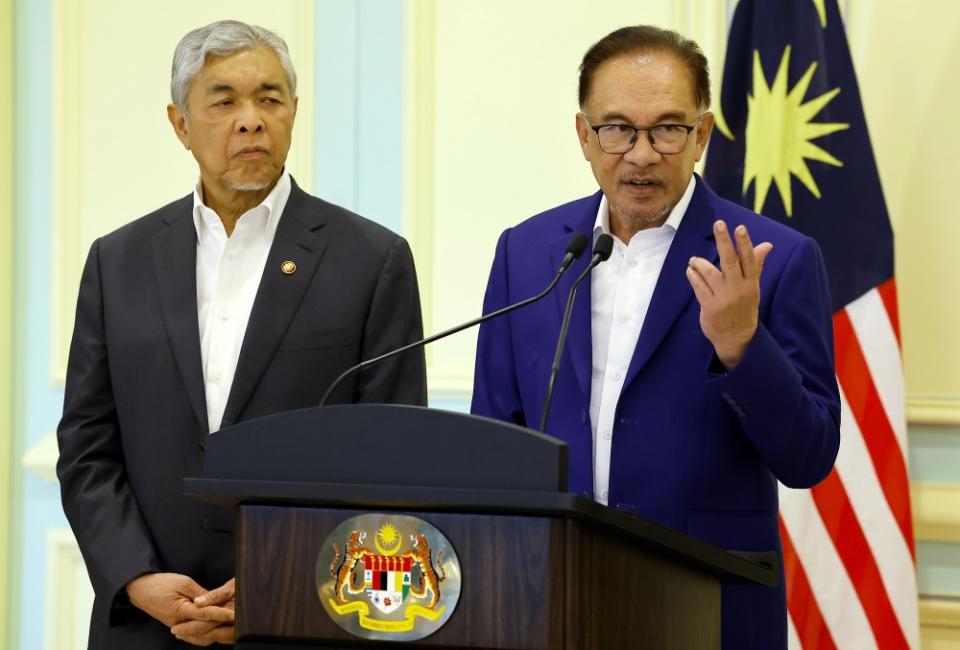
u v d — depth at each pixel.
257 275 4.77
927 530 6.55
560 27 7.20
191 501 4.50
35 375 7.63
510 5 7.25
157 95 7.60
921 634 6.57
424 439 2.85
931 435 6.59
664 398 4.06
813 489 6.30
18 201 7.66
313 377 4.60
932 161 6.65
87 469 4.61
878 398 6.26
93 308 4.81
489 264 7.22
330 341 4.64
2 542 7.56
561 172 7.18
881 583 6.20
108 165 7.59
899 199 6.68
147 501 4.56
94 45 7.63
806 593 6.25
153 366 4.61
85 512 4.54
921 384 6.62
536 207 7.20
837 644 6.21
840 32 6.40
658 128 4.08
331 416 2.95
